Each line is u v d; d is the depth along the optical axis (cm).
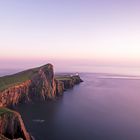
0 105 18675
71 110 18638
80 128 13850
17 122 12269
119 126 14350
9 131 12069
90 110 18725
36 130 13400
